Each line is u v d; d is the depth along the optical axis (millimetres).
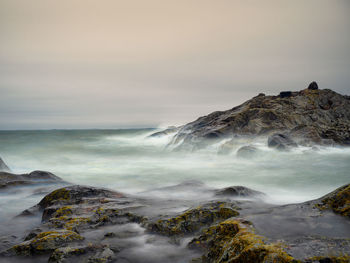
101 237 7840
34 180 15945
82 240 7520
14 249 6977
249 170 22672
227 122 36031
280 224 6648
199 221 8281
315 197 13531
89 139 60094
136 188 16422
